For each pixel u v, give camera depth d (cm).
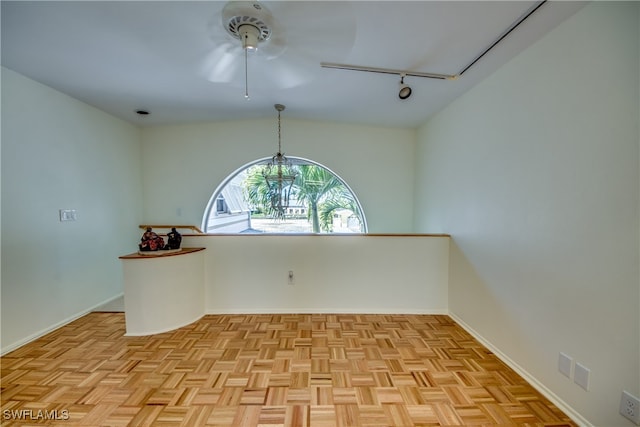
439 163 327
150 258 250
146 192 418
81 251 302
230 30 179
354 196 420
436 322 277
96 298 323
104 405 162
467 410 159
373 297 298
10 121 231
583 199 147
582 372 148
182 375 190
